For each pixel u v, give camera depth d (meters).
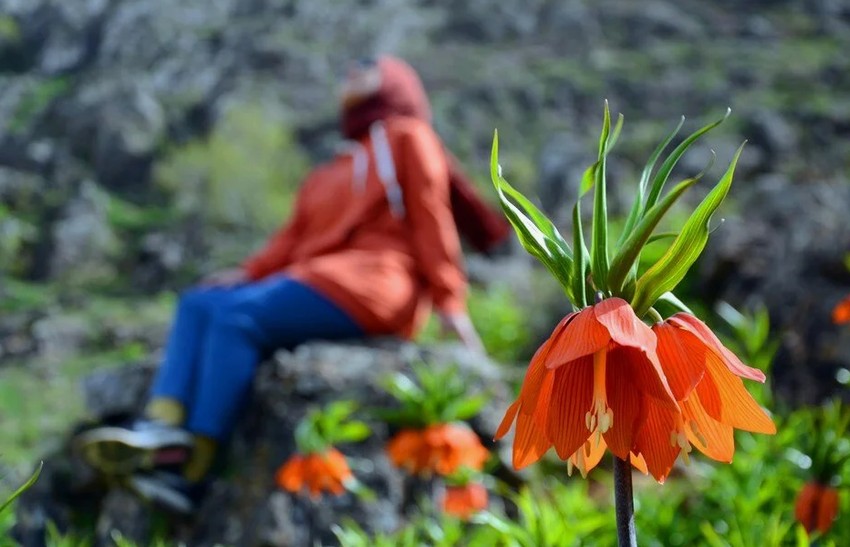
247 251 19.80
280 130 23.95
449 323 5.30
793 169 19.66
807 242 6.57
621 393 1.50
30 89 26.97
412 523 4.49
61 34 29.33
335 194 5.58
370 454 4.67
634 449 1.54
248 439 4.84
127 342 12.05
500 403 5.07
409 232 5.46
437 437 3.69
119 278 19.23
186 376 4.86
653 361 1.41
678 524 3.29
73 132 24.39
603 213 1.58
